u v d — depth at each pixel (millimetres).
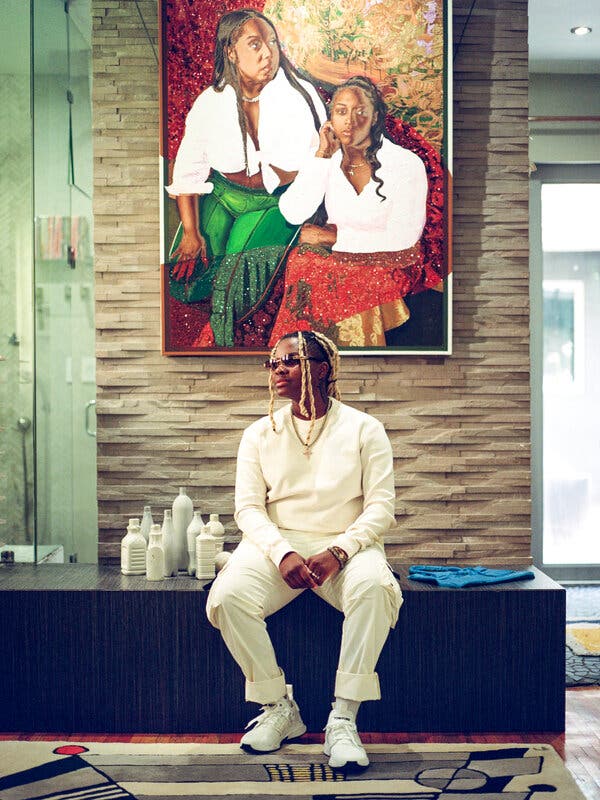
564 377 4609
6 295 3008
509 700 2596
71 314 3414
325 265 3062
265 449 2633
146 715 2594
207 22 3053
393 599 2383
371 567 2389
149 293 3135
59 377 3268
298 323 3066
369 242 3061
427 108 3062
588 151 4469
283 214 3057
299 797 2068
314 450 2609
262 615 2410
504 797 2061
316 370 2639
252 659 2367
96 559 3561
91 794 2086
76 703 2598
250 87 3049
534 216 4543
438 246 3064
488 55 3146
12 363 2998
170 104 3064
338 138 3053
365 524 2492
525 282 3133
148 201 3127
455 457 3123
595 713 2730
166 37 3055
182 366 3125
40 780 2180
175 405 3125
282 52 3043
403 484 3119
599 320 4602
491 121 3146
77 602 2594
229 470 3117
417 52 3053
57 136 3236
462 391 3125
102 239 3129
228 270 3066
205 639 2588
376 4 3049
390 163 3059
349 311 3062
